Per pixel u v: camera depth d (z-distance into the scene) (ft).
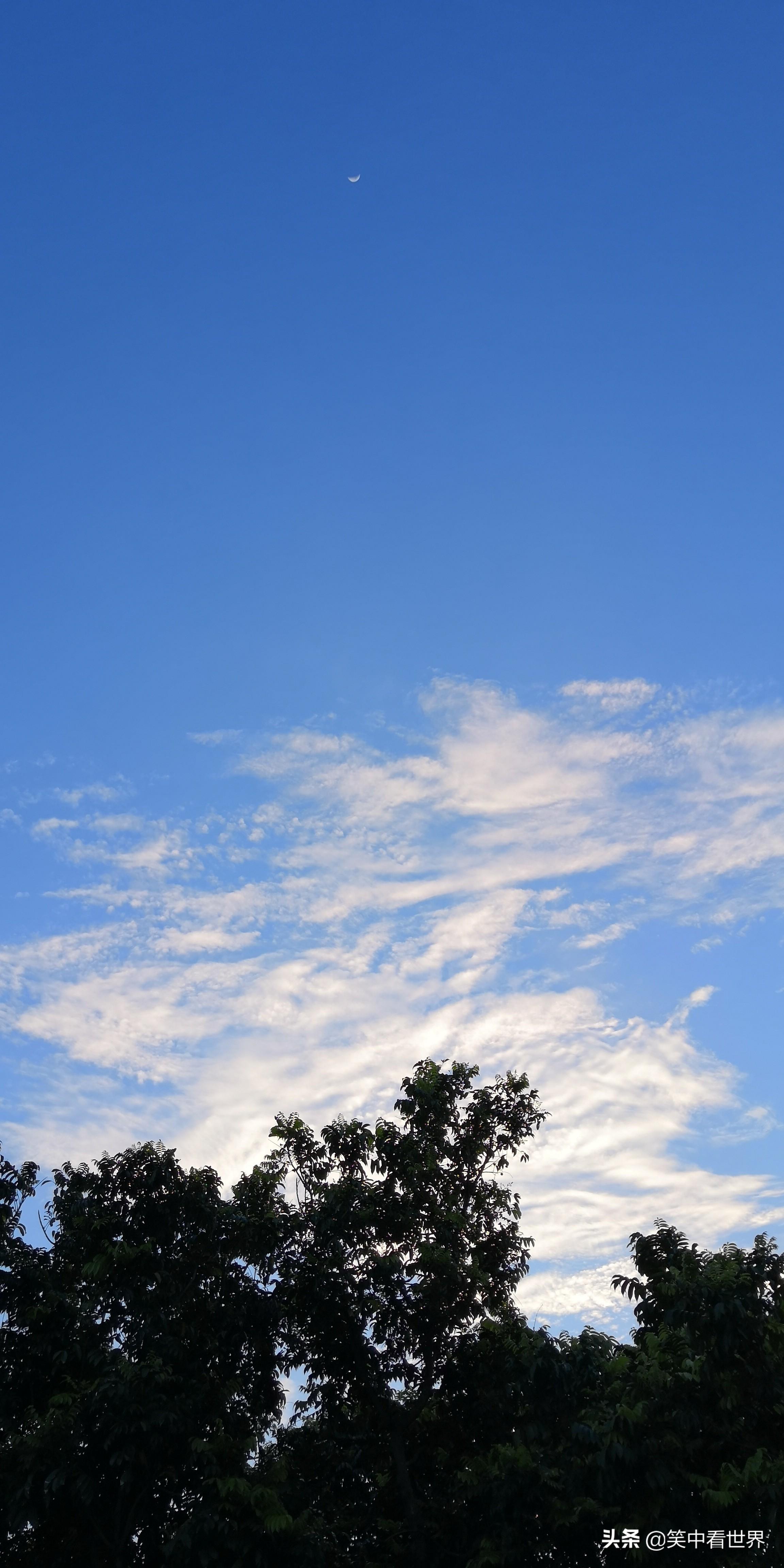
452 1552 49.34
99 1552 48.42
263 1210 56.54
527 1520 46.47
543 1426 49.39
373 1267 54.60
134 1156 54.65
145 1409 46.19
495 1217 58.80
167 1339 49.11
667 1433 44.29
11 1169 54.90
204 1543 43.55
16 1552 49.60
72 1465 45.65
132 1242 52.95
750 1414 45.37
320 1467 53.93
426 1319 54.65
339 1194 55.47
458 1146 59.31
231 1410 49.88
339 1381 54.95
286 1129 58.85
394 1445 53.01
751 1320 45.16
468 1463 49.65
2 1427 48.42
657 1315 49.57
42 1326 50.44
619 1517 43.91
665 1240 50.06
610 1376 49.90
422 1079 60.39
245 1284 54.75
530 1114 59.98
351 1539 51.85
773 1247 48.34
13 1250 53.36
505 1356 52.75
